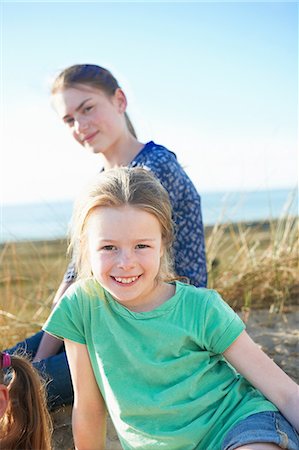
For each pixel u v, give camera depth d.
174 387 1.70
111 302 1.80
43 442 1.85
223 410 1.71
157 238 1.77
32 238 3.80
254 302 3.52
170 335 1.73
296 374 2.47
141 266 1.73
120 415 1.73
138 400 1.70
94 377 1.86
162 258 1.86
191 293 1.79
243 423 1.62
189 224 2.50
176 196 2.45
